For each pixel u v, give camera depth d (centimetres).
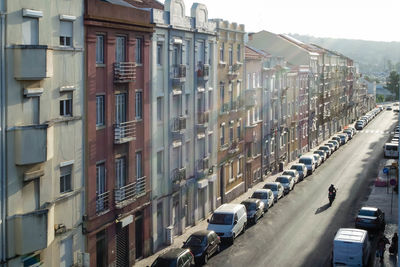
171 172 3403
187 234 3581
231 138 4597
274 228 3744
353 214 4159
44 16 2109
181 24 3434
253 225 3841
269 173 5928
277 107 6175
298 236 3538
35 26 2075
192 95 3694
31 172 2036
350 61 12875
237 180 4806
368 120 13188
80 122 2408
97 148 2542
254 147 5353
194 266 2831
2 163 1941
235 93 4616
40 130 2025
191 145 3725
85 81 2420
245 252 3183
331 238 3484
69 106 2342
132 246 2927
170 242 3331
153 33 3069
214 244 3072
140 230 3059
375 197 4822
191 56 3647
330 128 10175
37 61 1989
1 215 1945
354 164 6869
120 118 2775
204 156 3953
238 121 4753
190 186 3722
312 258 3070
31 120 2058
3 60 1927
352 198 4784
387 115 15350
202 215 4003
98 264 2619
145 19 2961
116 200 2698
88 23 2392
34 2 2050
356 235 2788
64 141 2300
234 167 4725
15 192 1994
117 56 2739
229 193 4553
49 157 2083
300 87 7431
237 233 3453
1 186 1939
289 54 7800
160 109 3262
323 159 7100
